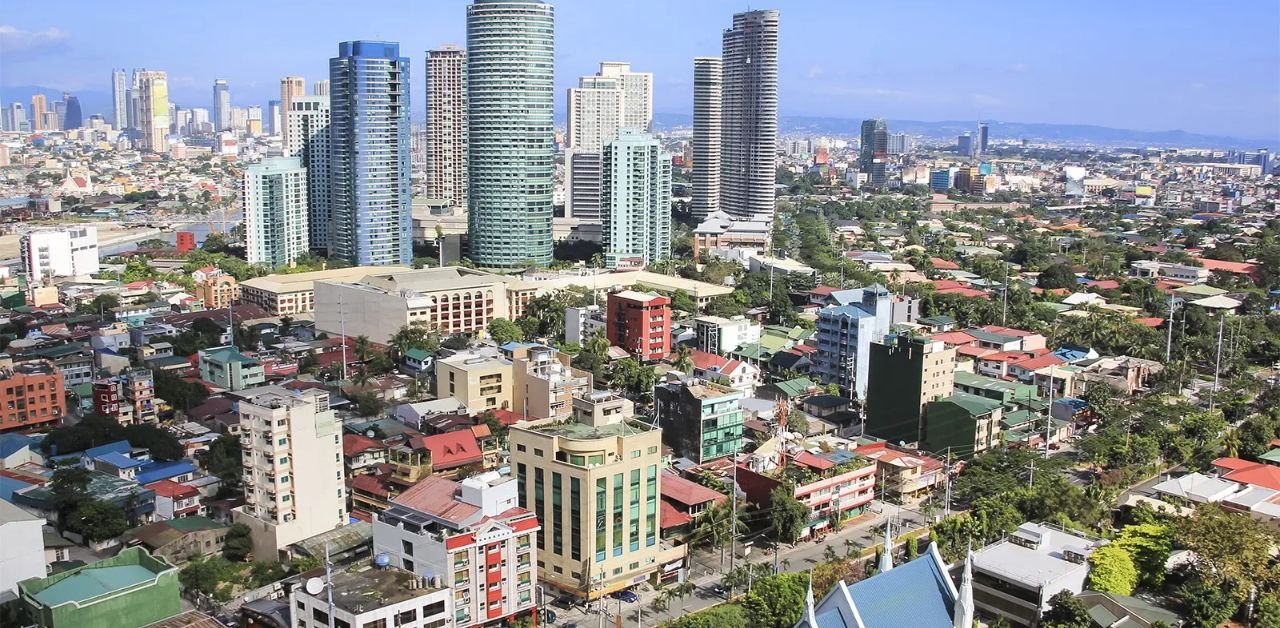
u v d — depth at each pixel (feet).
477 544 604.49
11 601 574.56
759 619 623.36
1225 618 629.10
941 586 543.39
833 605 508.12
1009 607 647.97
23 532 615.98
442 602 574.97
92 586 568.41
